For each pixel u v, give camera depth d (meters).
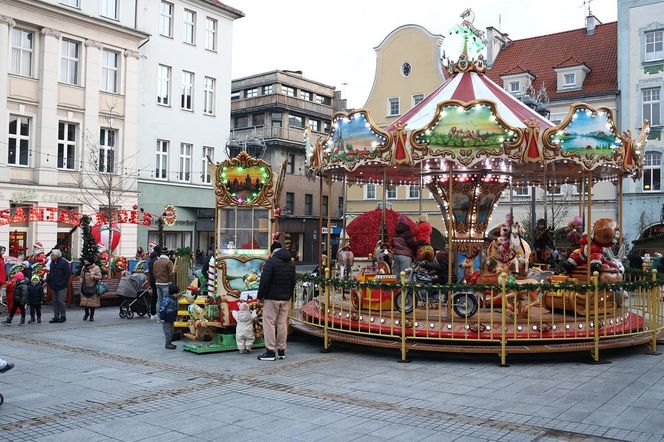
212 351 10.89
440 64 38.41
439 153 10.74
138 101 32.94
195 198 36.31
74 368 9.59
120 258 23.48
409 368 9.58
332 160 11.99
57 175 28.56
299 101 51.75
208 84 37.56
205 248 37.62
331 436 6.22
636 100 33.94
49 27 28.14
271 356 10.26
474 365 9.80
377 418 6.84
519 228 12.47
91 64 29.81
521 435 6.25
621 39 34.62
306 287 13.98
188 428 6.50
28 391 8.11
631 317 11.32
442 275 13.35
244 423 6.67
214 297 11.71
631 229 33.41
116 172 30.97
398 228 13.12
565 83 36.75
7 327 14.51
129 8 32.09
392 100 40.06
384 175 13.98
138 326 14.66
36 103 28.03
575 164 12.26
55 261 15.35
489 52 41.16
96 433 6.34
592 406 7.32
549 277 12.05
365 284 10.62
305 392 8.02
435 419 6.80
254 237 12.09
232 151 15.30
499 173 13.92
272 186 12.20
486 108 10.53
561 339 10.11
